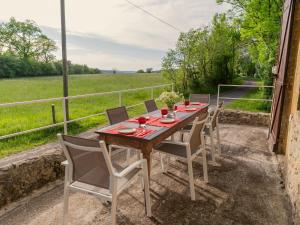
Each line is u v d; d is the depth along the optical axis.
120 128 2.58
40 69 31.27
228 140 4.33
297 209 1.99
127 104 10.48
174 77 11.97
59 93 16.03
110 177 1.67
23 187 2.44
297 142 2.24
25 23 30.94
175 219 2.07
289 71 3.37
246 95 12.49
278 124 3.54
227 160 3.41
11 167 2.38
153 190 2.57
